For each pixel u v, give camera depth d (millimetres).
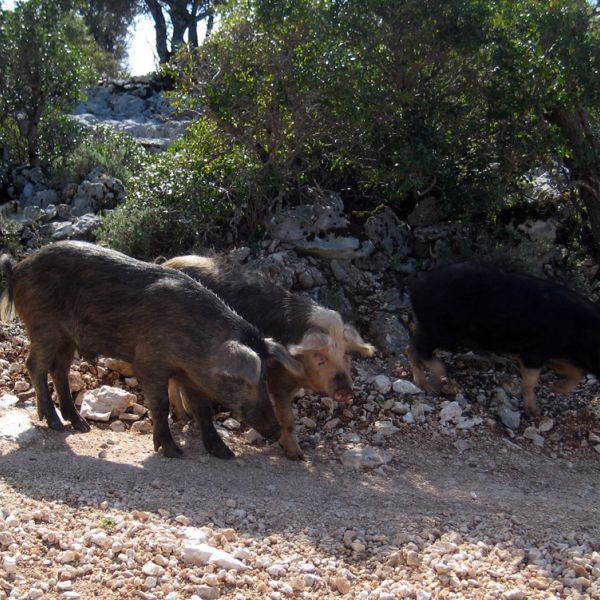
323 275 5855
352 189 6438
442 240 6051
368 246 5973
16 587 3373
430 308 5242
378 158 6004
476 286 5211
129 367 5109
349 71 5734
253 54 5855
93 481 4074
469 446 4941
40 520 3721
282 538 3793
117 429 4773
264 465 4535
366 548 3793
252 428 4539
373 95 5719
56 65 7523
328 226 5918
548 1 5895
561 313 5145
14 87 7488
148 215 5961
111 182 6863
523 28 5840
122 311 4418
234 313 4449
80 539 3615
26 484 3977
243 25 5848
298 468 4562
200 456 4527
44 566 3484
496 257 5855
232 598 3434
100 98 10734
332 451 4797
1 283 5625
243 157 6129
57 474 4102
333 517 3992
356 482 4461
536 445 5062
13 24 7383
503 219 6281
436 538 3914
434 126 5875
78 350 4574
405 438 4941
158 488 4086
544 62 5812
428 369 5328
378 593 3523
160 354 4391
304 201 6199
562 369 5359
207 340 4328
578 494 4578
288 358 4348
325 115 5871
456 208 6062
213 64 5918
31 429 4496
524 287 5195
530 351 5199
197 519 3854
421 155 5766
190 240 6039
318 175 6410
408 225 6199
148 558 3559
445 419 5070
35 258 4594
